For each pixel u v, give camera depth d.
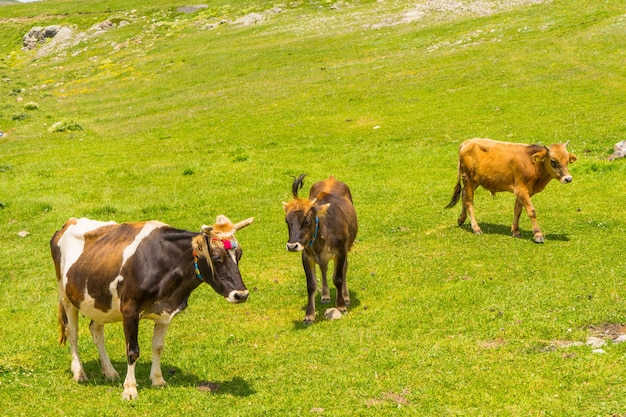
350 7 70.12
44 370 10.67
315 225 11.91
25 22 88.06
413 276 14.98
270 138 33.62
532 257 15.54
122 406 9.06
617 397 8.52
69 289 9.72
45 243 20.00
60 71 64.62
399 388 9.41
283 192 24.28
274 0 78.56
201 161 29.84
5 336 12.55
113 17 81.75
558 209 19.69
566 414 8.29
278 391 9.56
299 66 50.06
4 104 50.16
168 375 10.36
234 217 21.64
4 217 23.09
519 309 12.20
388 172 25.98
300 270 16.20
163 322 9.61
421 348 10.88
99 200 24.75
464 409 8.66
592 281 13.30
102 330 10.23
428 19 59.53
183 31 72.38
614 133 27.50
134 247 9.26
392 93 39.25
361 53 51.50
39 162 31.95
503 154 17.20
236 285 9.05
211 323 12.90
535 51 43.56
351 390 9.42
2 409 9.11
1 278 16.95
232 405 9.19
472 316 12.13
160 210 22.98
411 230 18.88
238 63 53.94
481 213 20.12
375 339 11.48
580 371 9.38
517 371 9.66
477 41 48.94
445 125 32.09
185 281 9.33
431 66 44.16
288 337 11.88
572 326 11.23
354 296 14.06
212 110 41.16
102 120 42.62
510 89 36.41
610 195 20.61
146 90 50.50
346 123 34.78
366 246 17.69
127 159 31.84
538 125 29.97
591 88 34.62
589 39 44.06
